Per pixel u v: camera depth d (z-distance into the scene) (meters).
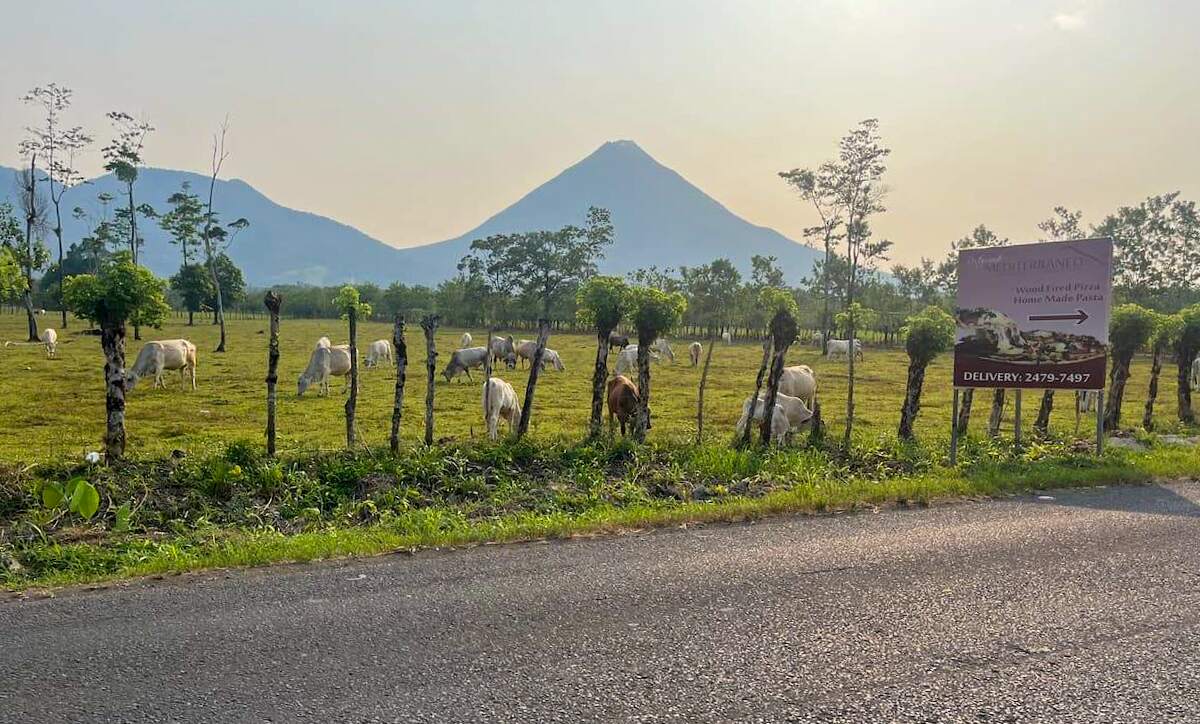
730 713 3.87
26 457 12.95
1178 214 61.69
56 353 36.09
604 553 6.77
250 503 9.15
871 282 70.00
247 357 36.97
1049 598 5.54
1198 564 6.40
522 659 4.50
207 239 54.00
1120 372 16.80
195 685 4.18
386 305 87.75
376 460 10.34
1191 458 11.85
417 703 3.97
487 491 9.83
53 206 54.44
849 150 53.53
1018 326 12.29
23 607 5.45
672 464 11.25
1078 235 64.88
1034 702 3.99
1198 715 3.87
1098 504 8.88
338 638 4.83
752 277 67.69
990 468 11.08
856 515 8.30
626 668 4.38
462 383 27.75
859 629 4.95
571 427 17.52
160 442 15.32
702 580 5.96
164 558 6.88
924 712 3.88
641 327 12.69
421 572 6.22
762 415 14.11
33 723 3.77
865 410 21.64
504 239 83.38
